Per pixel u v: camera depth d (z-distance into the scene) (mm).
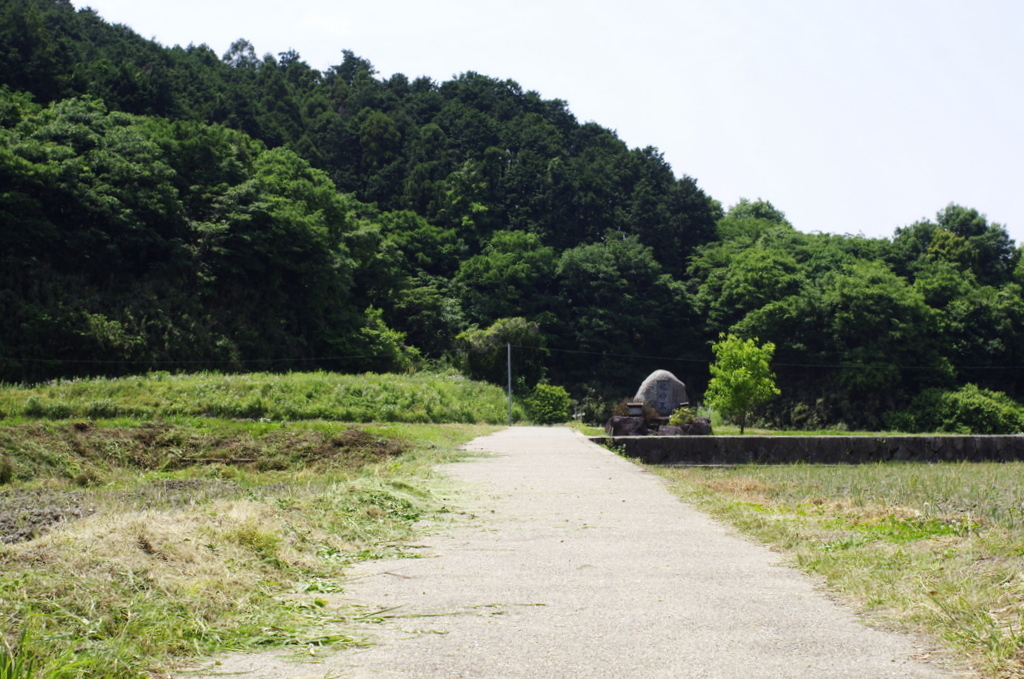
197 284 55594
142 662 4094
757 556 7035
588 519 9148
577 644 4504
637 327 80125
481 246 91188
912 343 68500
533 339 71062
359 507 9273
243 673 4027
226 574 5695
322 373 47594
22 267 48562
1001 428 61750
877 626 4844
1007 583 5422
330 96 127688
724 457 22047
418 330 74062
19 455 16938
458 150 106125
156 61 99750
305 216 64438
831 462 22062
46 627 4230
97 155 55406
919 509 9875
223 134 68625
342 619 5016
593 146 115312
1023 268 81625
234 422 23578
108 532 6090
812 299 71750
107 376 47938
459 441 24719
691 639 4594
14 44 73688
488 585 5953
